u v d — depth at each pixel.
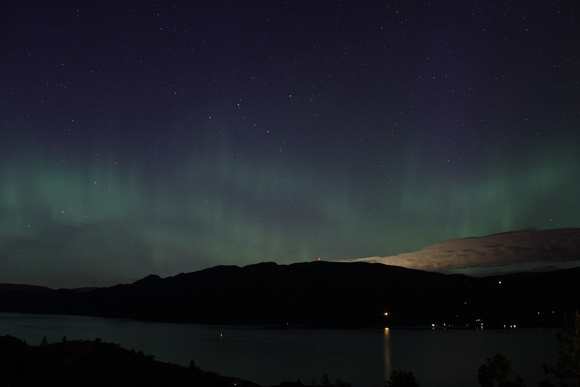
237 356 83.00
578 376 15.95
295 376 63.41
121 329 130.38
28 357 31.73
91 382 25.77
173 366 32.09
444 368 70.62
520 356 76.75
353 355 84.44
